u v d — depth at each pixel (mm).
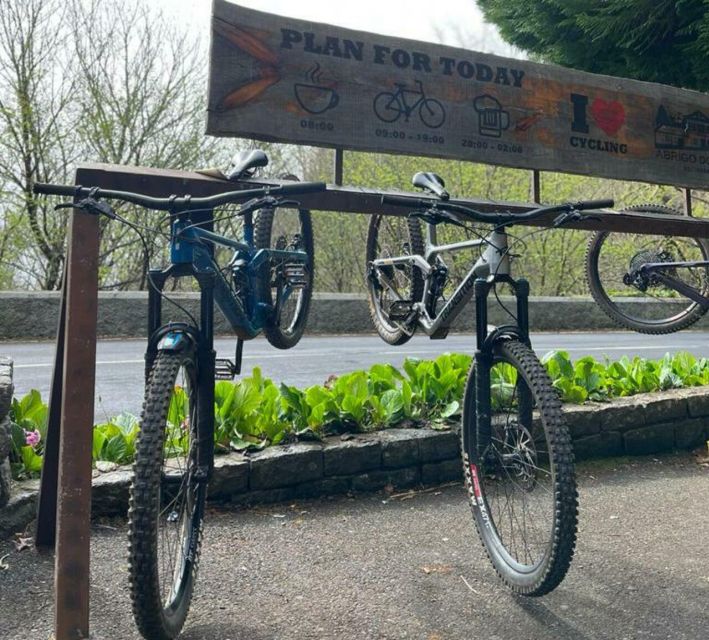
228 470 3531
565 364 5059
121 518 3311
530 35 7973
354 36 3561
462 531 3346
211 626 2406
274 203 2273
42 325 11016
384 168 18344
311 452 3732
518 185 18828
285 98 3400
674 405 4871
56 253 15305
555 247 19750
